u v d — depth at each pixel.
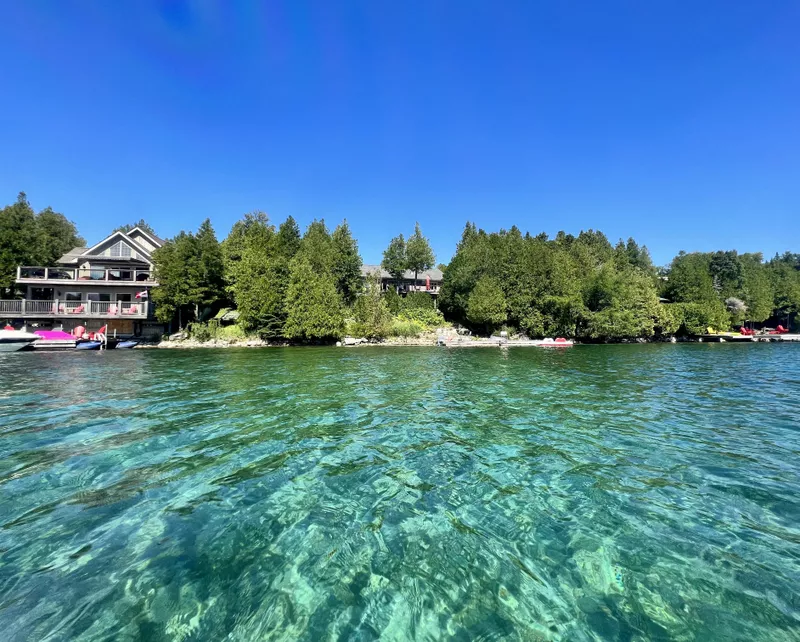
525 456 6.63
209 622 3.04
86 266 37.47
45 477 5.64
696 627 3.04
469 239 65.56
